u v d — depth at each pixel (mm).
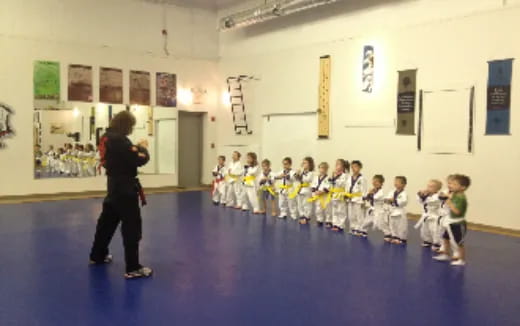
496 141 7008
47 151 10047
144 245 5688
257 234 6422
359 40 8977
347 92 9242
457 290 4188
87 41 10484
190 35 12078
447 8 7602
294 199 7629
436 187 5805
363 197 6344
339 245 5852
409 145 8156
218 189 9156
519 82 6742
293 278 4461
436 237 5660
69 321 3379
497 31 6969
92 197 9875
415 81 8047
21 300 3787
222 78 12445
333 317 3520
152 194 10727
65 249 5430
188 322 3383
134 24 11172
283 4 9375
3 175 9555
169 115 11828
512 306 3809
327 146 9688
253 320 3436
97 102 10648
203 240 6000
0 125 9469
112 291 4020
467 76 7348
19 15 9617
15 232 6340
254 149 11516
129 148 4289
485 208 7176
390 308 3725
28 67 9742
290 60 10477
